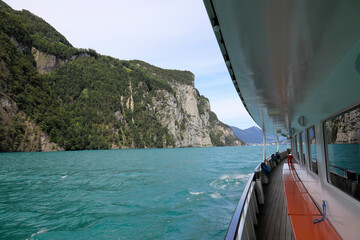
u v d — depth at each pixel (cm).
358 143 230
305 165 617
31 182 2672
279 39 203
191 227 1081
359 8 151
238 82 349
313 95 394
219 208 1334
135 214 1364
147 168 3938
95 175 3194
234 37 205
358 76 204
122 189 2169
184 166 4109
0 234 1168
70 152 9888
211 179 2439
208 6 175
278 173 1241
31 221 1342
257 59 253
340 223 288
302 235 301
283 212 603
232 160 5259
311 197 493
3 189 2280
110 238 1085
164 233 1052
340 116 282
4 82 9875
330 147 336
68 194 2033
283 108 548
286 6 153
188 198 1622
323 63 255
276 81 331
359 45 196
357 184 236
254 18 171
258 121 882
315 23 173
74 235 1138
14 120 9538
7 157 6550
